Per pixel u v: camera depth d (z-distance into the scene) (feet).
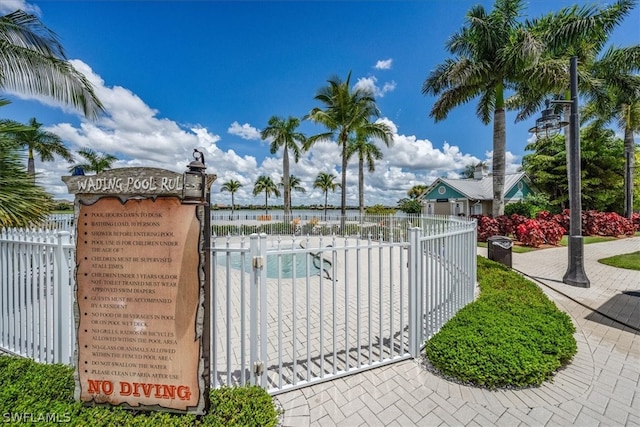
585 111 59.36
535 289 17.24
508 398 8.70
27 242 10.75
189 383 6.82
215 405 7.23
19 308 11.06
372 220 60.39
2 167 13.17
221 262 29.63
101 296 7.02
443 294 13.16
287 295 19.60
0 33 21.47
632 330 13.52
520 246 38.73
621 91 47.14
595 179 63.82
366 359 11.00
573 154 20.53
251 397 7.62
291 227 63.93
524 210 51.42
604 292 19.25
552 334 10.54
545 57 40.88
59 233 10.09
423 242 11.79
